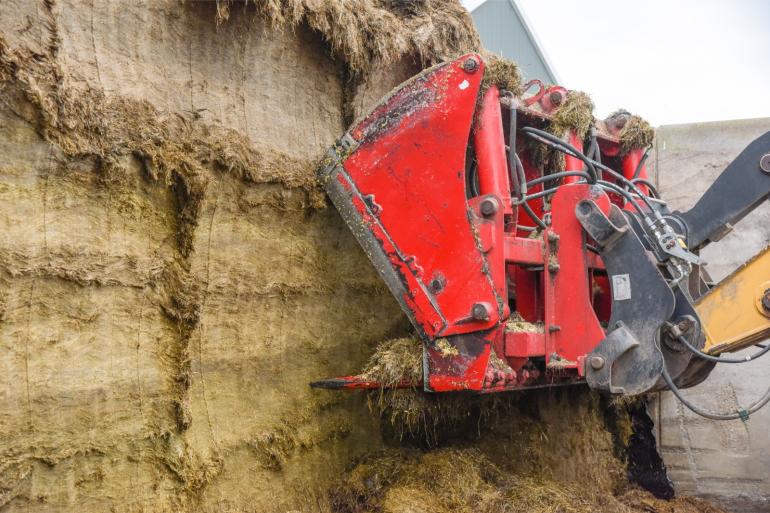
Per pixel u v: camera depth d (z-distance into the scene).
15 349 2.92
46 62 3.05
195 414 3.69
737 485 6.00
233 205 3.94
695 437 6.11
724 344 3.90
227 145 3.86
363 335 4.75
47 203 3.06
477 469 4.57
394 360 4.09
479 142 4.09
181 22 3.72
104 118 3.28
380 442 4.79
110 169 3.28
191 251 3.68
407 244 4.07
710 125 6.50
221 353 3.87
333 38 4.44
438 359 3.99
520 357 3.97
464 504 4.24
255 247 4.08
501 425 5.11
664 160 6.58
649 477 6.07
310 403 4.36
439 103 4.01
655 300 3.75
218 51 3.92
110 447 3.26
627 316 3.84
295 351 4.32
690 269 3.95
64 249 3.10
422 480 4.36
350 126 4.64
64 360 3.09
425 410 4.34
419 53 4.99
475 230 3.92
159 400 3.49
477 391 3.93
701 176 6.49
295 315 4.33
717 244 6.29
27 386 2.95
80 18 3.26
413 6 5.17
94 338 3.22
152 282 3.49
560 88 4.95
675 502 5.75
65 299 3.11
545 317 4.10
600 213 3.91
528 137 4.90
